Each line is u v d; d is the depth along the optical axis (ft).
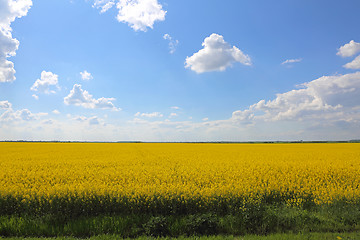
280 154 88.94
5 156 79.97
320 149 121.90
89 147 138.41
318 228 22.85
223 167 51.34
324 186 35.53
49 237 21.76
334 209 26.23
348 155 83.41
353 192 28.81
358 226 22.93
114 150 112.78
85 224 23.11
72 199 26.89
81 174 43.21
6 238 21.34
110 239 20.79
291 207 27.66
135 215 25.09
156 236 22.26
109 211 26.48
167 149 123.85
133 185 32.76
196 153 94.89
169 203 26.58
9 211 26.68
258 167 50.65
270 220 23.85
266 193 30.07
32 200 26.86
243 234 22.61
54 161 64.75
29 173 43.47
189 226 22.88
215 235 22.27
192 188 29.99
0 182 35.37
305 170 47.47
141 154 89.40
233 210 26.25
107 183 33.94
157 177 39.68
